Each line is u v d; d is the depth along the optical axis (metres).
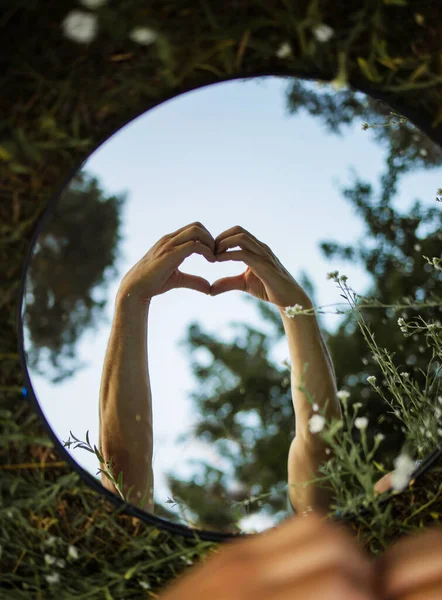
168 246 0.97
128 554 0.73
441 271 0.89
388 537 0.71
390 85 0.77
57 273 0.89
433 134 0.78
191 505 0.80
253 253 0.97
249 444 0.90
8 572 0.73
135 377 0.90
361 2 0.77
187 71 0.78
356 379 0.88
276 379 0.95
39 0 0.76
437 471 0.73
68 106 0.77
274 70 0.78
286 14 0.76
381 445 0.80
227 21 0.77
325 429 0.83
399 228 0.91
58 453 0.76
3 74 0.76
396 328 0.88
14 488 0.73
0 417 0.75
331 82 0.79
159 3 0.76
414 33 0.77
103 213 0.93
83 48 0.77
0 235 0.77
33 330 0.81
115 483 0.78
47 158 0.78
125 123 0.79
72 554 0.71
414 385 0.81
